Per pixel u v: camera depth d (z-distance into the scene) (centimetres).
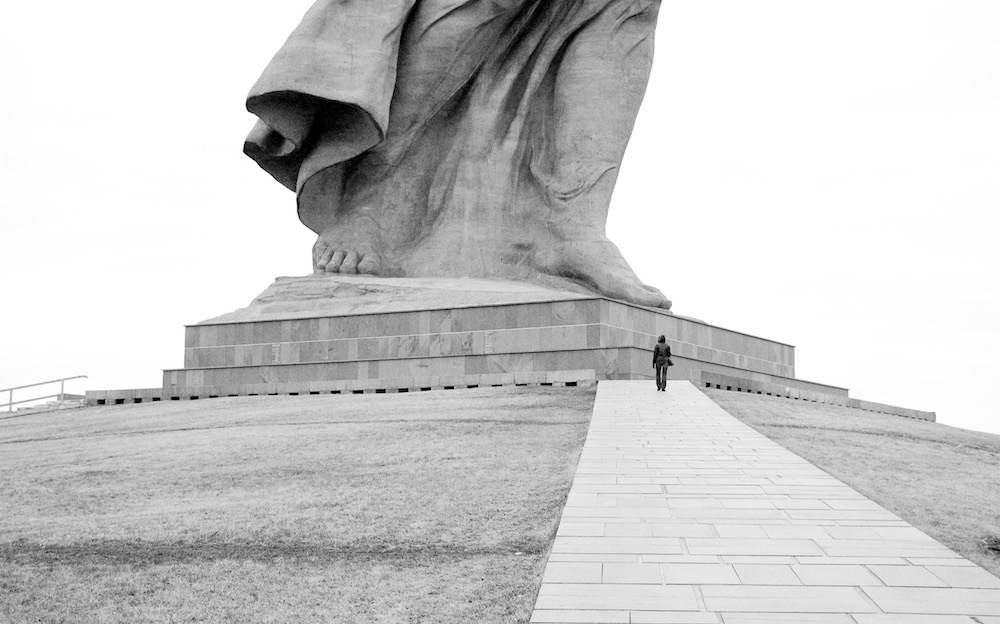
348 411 2011
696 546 803
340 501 1130
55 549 966
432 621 710
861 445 1573
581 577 715
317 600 771
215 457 1510
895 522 892
